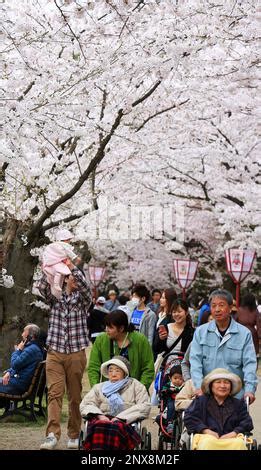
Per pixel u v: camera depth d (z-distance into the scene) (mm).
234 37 14000
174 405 9680
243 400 7840
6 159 12773
